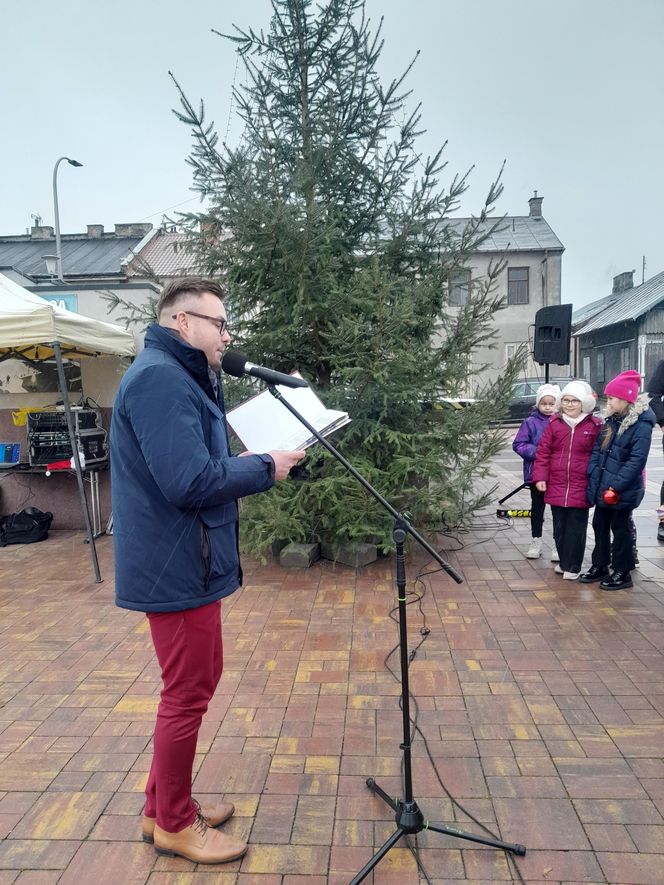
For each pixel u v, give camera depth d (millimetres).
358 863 2033
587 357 31906
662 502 5977
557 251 25938
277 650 3680
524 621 4020
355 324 4590
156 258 18828
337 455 2020
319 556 5547
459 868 2008
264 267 4789
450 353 4980
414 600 4453
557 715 2891
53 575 5395
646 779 2418
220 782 2451
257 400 2178
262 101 5082
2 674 3469
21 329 5043
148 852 2098
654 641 3662
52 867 2039
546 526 6641
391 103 4938
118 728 2891
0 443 6793
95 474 6738
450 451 5148
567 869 1987
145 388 1722
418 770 2506
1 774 2545
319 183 5016
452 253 5094
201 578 1847
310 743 2713
